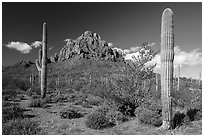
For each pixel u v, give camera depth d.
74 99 17.16
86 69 98.38
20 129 8.01
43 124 9.27
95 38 163.88
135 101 11.08
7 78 27.47
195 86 28.91
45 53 18.00
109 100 11.47
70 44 148.62
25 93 21.67
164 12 8.98
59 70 100.81
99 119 9.09
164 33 8.94
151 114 9.32
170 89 8.90
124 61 12.38
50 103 15.43
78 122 9.80
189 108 11.79
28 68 94.44
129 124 9.41
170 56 8.88
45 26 18.05
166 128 8.66
